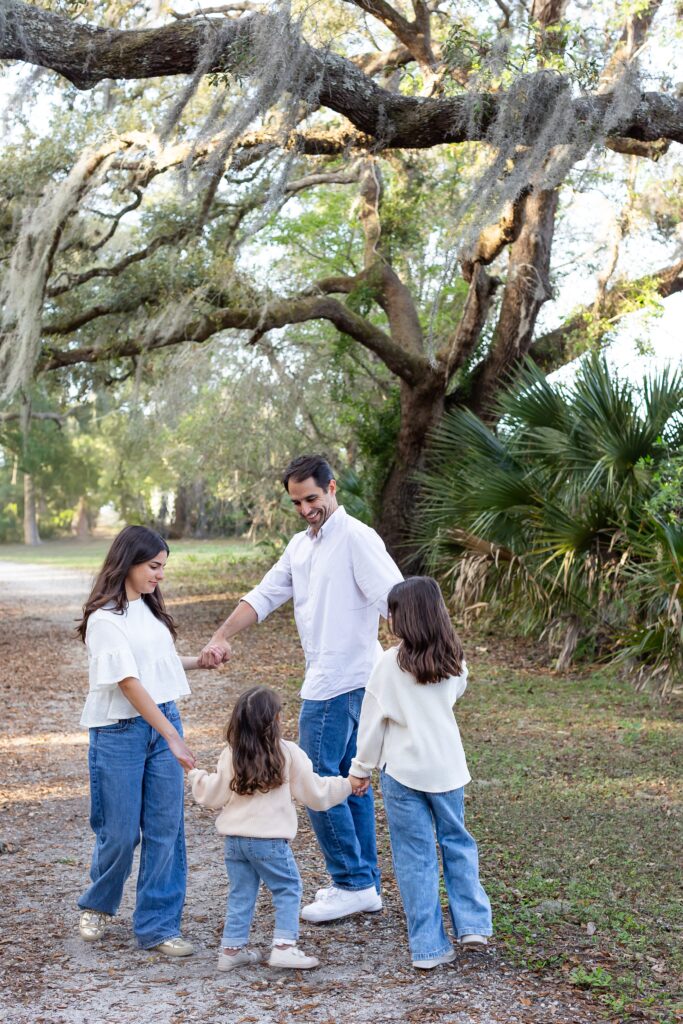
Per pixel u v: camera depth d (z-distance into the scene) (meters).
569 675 11.30
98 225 16.80
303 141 12.27
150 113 14.60
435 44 13.41
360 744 4.08
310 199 21.89
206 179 9.09
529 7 13.50
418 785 3.99
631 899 4.67
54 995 3.72
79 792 6.91
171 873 4.22
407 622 3.99
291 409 20.88
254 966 4.00
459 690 4.16
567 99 8.91
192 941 4.29
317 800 4.02
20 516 70.31
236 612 4.82
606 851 5.40
